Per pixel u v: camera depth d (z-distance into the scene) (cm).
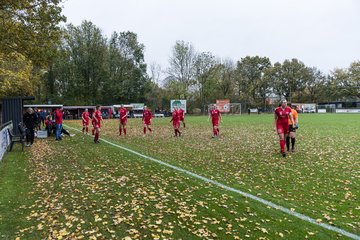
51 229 509
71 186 763
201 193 685
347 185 753
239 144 1513
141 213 570
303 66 9125
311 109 8075
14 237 484
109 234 487
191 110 7062
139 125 3225
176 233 484
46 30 1310
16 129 1917
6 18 1217
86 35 6462
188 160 1093
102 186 756
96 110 1634
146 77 7250
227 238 465
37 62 1371
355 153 1216
